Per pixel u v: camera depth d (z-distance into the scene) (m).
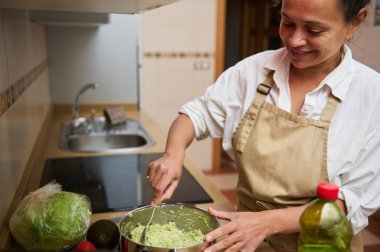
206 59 3.55
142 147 1.81
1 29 0.99
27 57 1.46
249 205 1.01
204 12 3.43
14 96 1.13
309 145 0.89
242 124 0.99
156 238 0.83
